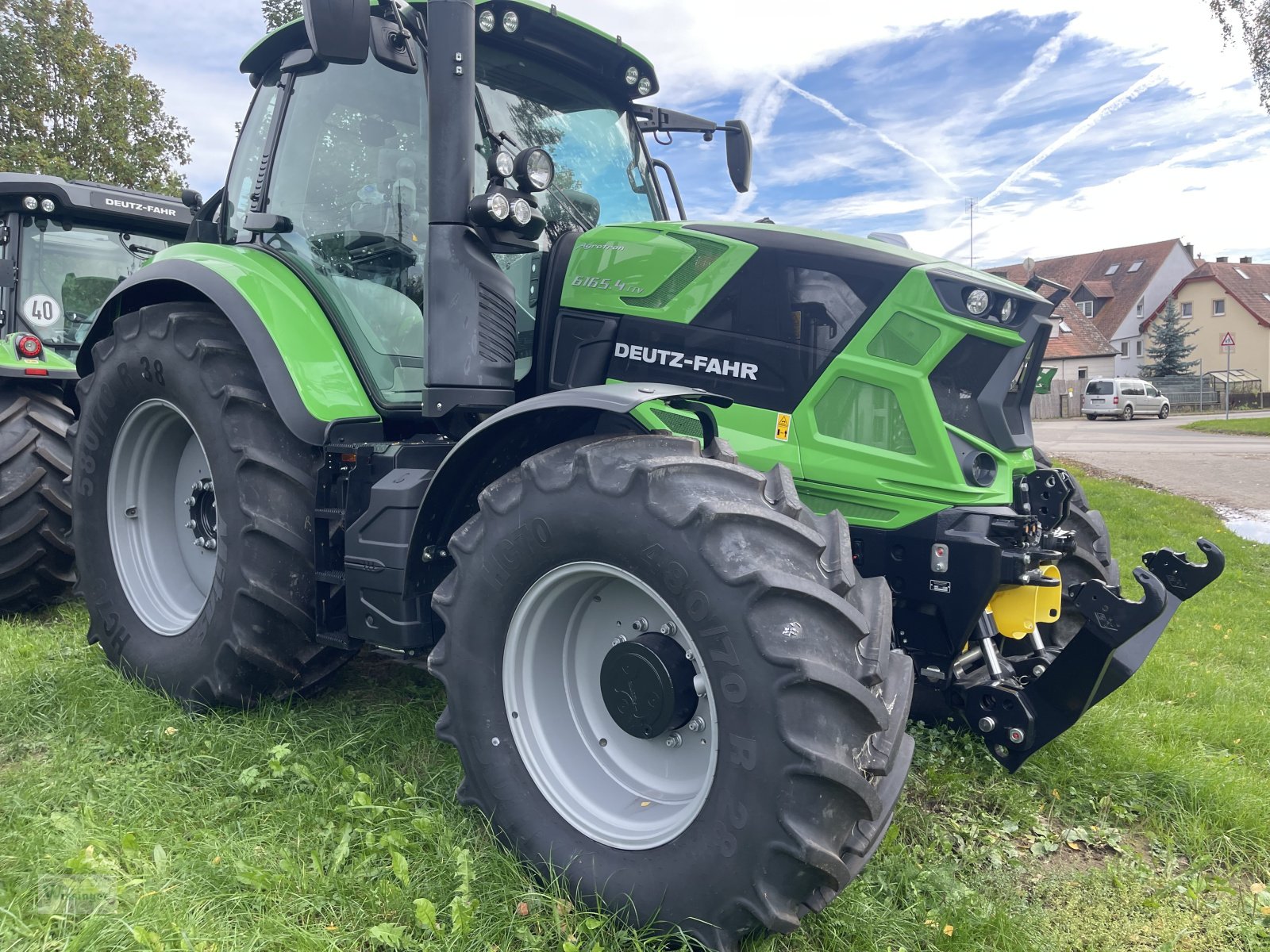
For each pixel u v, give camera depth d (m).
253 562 2.88
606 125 3.46
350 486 2.83
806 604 1.86
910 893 2.28
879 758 1.89
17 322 5.31
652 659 2.09
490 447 2.45
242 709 3.03
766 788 1.81
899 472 2.56
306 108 3.27
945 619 2.54
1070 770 3.04
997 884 2.39
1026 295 2.63
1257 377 49.03
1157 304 53.53
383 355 3.03
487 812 2.30
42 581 4.60
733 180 3.95
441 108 2.53
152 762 2.70
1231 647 5.06
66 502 4.52
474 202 2.53
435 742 2.90
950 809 2.78
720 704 1.88
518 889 2.12
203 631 3.06
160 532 3.53
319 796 2.50
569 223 3.19
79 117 18.36
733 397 2.73
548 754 2.29
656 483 2.00
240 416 2.95
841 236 2.82
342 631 2.94
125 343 3.31
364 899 2.07
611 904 2.04
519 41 3.09
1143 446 20.73
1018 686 2.64
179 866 2.14
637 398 2.10
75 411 4.84
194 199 4.01
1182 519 9.93
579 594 2.30
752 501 2.04
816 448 2.65
